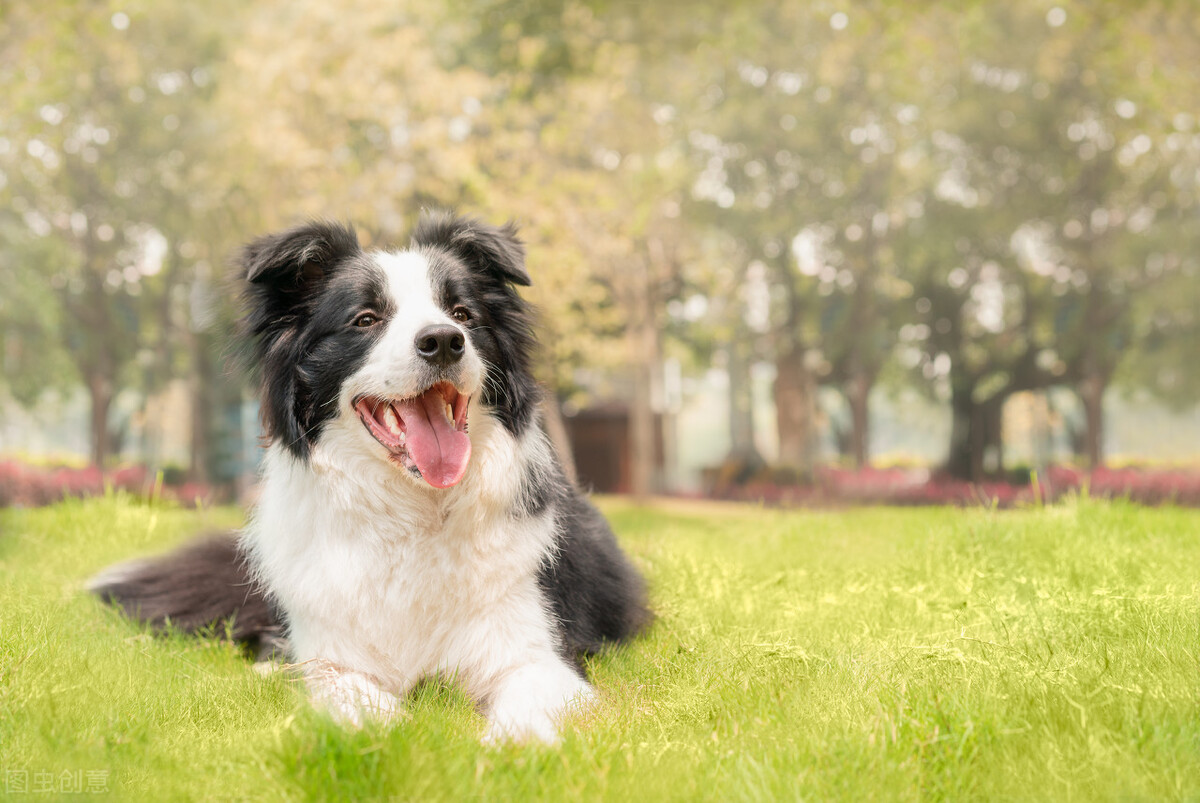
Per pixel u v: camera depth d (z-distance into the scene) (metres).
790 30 20.88
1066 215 22.33
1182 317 21.72
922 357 25.56
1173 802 2.09
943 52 20.19
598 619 3.84
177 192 23.75
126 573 4.59
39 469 20.95
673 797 2.20
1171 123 18.22
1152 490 14.98
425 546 3.20
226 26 22.03
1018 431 29.08
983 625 3.60
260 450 3.64
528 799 2.17
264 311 3.43
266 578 3.45
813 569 5.25
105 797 2.26
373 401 3.22
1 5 16.11
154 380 27.45
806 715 2.71
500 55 15.34
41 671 3.08
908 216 23.53
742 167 22.95
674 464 31.80
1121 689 2.63
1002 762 2.30
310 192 17.52
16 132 21.03
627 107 18.95
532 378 3.67
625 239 20.59
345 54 16.98
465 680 3.25
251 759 2.36
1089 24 16.81
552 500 3.59
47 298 24.84
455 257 3.62
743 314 26.64
